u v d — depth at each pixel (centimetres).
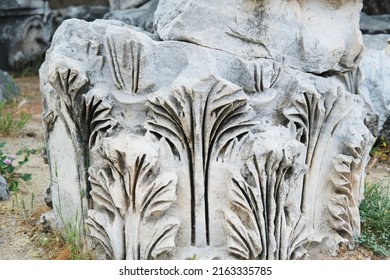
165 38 355
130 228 329
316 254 370
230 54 347
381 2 803
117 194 329
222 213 339
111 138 330
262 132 335
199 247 340
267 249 335
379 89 560
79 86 339
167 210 335
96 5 967
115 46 332
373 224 397
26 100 714
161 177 325
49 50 362
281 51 357
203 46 346
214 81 324
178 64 338
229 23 349
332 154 365
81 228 361
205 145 332
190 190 337
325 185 368
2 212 429
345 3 374
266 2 350
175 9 361
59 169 371
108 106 338
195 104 324
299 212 351
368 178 508
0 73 757
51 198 400
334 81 362
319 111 350
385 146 560
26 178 470
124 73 335
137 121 340
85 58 347
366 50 584
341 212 366
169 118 330
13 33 928
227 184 335
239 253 334
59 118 362
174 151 335
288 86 348
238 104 328
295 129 347
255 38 352
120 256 331
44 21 948
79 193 359
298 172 338
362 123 369
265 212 332
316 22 367
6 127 617
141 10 786
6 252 375
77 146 353
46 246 377
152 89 339
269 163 326
